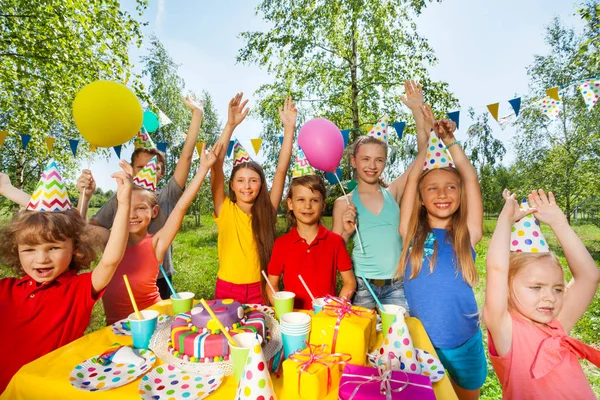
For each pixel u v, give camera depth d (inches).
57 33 303.3
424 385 42.5
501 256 69.0
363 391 41.7
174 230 97.3
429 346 60.9
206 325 57.4
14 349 65.9
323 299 67.9
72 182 514.9
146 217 96.0
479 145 549.0
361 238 116.9
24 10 292.4
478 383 84.6
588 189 468.8
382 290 113.0
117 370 51.6
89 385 47.6
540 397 65.6
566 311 73.4
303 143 110.6
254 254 109.6
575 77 482.6
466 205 91.8
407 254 92.1
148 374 49.8
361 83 355.9
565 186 493.0
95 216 126.9
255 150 132.3
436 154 94.6
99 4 315.9
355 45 357.1
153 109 339.0
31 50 294.5
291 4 375.2
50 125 365.4
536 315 68.7
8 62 293.0
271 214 114.3
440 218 90.3
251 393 39.2
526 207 75.1
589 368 139.9
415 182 98.1
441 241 88.5
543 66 544.7
